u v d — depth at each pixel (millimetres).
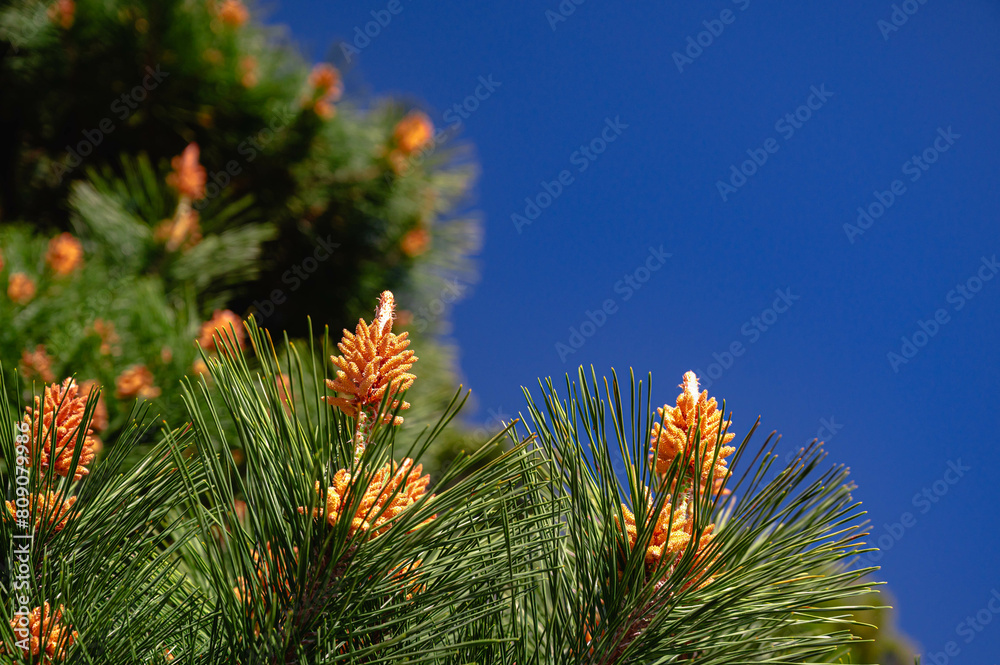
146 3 3203
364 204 4016
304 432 1254
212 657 1258
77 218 2715
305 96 3717
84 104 3434
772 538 1291
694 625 1275
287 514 1247
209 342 2141
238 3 3574
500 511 1272
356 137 3949
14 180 3516
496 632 1304
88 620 1264
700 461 1276
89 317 2002
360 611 1259
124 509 1290
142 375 1854
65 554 1281
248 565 1245
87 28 3221
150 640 1272
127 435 1295
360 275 4043
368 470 1233
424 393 2979
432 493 1248
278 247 3904
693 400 1288
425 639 1252
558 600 1310
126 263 2562
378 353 1251
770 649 1289
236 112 3596
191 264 2693
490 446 1258
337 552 1234
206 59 3400
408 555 1253
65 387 1293
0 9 3162
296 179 3836
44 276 2107
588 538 1289
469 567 1266
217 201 3100
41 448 1272
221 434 1244
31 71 3332
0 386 1272
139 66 3354
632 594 1270
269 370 1251
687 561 1267
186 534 1295
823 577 1286
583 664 1284
